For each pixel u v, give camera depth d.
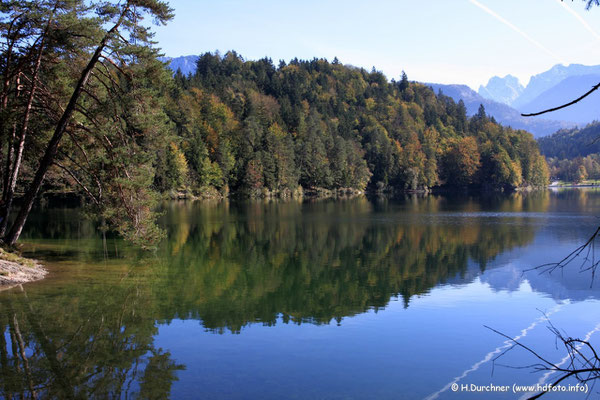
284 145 108.50
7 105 21.20
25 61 21.05
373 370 11.45
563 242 33.25
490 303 17.94
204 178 91.62
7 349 12.45
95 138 23.52
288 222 47.47
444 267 25.05
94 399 9.75
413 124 172.62
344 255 28.64
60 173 29.50
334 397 10.00
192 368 11.46
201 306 17.06
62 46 21.22
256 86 177.50
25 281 20.11
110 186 23.23
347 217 52.84
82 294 18.25
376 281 21.75
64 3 20.55
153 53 21.50
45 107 22.66
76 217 46.00
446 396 10.15
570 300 18.30
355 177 121.50
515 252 29.61
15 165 22.66
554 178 186.62
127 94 22.06
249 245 32.31
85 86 24.06
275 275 22.84
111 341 13.20
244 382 10.68
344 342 13.43
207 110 116.56
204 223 46.25
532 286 20.80
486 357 12.41
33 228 37.84
